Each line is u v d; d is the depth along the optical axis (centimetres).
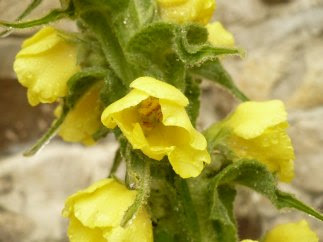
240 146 11
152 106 10
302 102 28
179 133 10
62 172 26
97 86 11
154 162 10
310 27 28
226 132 11
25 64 11
